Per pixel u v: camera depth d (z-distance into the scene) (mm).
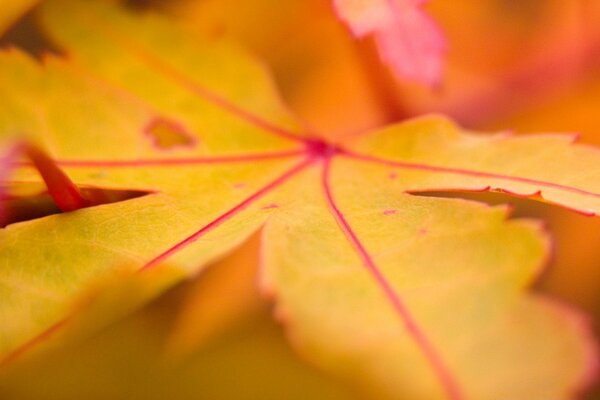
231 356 234
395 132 227
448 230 206
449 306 198
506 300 198
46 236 211
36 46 249
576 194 212
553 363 194
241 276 239
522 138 220
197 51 239
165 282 206
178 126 233
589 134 248
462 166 220
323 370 196
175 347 234
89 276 207
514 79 248
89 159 227
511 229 204
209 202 219
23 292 206
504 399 193
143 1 242
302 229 210
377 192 218
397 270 203
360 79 248
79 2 241
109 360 233
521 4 249
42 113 231
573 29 247
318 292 201
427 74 226
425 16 225
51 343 202
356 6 226
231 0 246
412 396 193
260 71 238
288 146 231
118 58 238
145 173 225
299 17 247
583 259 237
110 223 213
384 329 197
